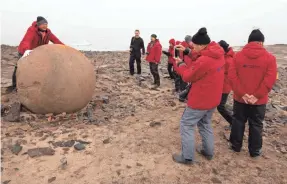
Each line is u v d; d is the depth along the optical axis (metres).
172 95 8.35
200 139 5.26
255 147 4.67
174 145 5.01
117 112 6.51
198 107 4.06
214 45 4.00
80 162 4.38
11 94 7.09
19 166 4.21
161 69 13.52
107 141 5.01
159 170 4.25
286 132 5.88
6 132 5.18
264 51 4.29
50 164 4.30
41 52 5.62
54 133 5.24
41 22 6.57
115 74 11.06
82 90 5.75
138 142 5.05
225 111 5.57
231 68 4.50
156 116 6.39
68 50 5.87
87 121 5.84
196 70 3.88
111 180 3.98
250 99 4.40
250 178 4.16
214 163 4.51
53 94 5.48
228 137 5.39
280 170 4.40
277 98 8.93
